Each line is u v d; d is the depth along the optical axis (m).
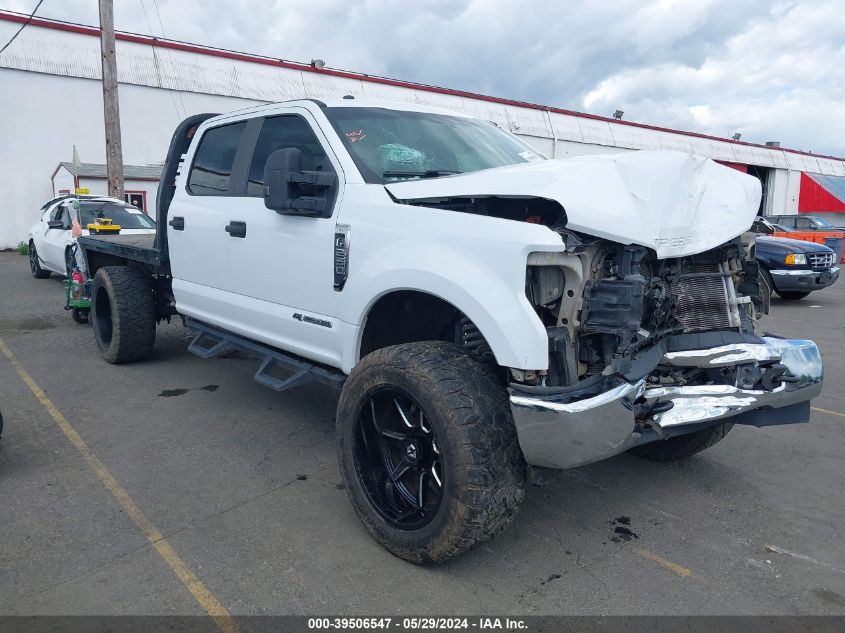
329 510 3.64
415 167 3.83
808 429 5.19
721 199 3.38
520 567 3.12
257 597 2.83
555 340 2.83
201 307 5.08
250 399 5.58
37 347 7.32
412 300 3.57
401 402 3.13
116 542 3.25
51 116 23.05
